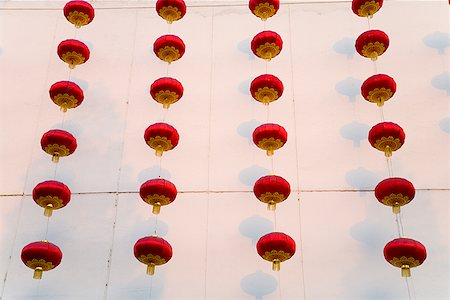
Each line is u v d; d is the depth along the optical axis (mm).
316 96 10836
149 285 9086
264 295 8906
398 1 11883
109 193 9984
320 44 11492
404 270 8320
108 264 9312
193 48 11602
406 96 10703
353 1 10586
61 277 9219
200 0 12227
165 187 8852
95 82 11234
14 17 12227
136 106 10922
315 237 9367
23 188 10086
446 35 11391
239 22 11930
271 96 9898
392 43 11359
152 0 12336
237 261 9227
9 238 9602
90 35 11883
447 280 8922
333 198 9719
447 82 10812
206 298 8930
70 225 9703
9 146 10531
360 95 10781
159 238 8586
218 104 10867
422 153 10078
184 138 10484
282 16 11938
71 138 9430
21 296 9078
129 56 11562
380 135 9141
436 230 9359
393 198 8648
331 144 10281
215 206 9758
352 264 9125
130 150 10414
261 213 9648
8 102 11039
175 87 9953
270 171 10055
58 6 12383
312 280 9000
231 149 10344
